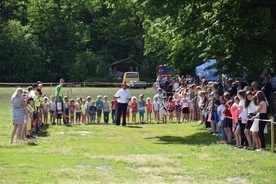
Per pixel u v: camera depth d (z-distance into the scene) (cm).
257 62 2530
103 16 8431
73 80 7606
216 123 2089
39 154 1488
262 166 1316
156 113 2670
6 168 1250
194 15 2247
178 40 2567
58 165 1308
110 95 4303
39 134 2045
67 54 8031
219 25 2233
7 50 7581
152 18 2278
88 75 7694
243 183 1123
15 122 1706
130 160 1388
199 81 4059
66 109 2536
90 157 1438
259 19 2317
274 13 2278
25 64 7606
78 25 8162
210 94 2205
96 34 8381
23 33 7762
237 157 1459
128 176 1180
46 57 7881
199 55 2742
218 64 2436
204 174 1222
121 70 7906
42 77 7769
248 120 1598
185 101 2720
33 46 7744
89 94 4434
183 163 1367
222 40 2242
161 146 1717
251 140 1631
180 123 2622
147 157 1447
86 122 2634
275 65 2383
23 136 1764
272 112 2344
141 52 8412
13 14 8506
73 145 1714
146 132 2197
